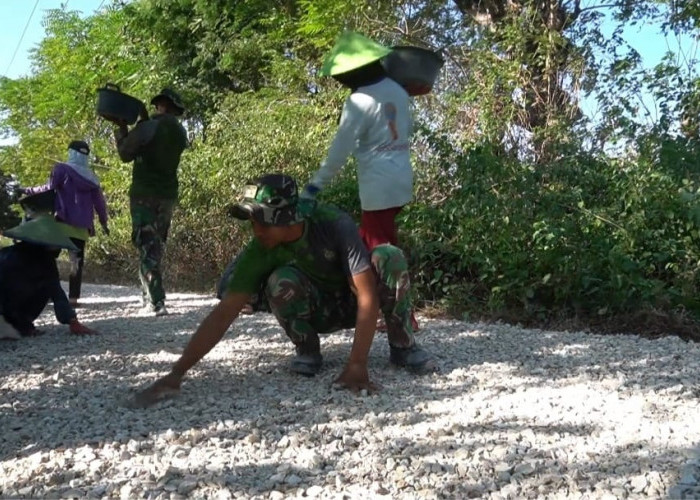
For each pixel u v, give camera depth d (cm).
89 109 2416
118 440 389
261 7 1803
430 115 965
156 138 808
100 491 323
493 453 356
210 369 535
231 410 435
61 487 331
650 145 765
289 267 484
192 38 1944
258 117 1269
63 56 2602
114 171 1650
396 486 322
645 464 338
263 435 390
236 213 460
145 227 829
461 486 319
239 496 316
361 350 464
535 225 727
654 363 540
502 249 768
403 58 564
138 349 630
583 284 720
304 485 326
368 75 530
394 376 505
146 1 1917
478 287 807
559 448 361
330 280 490
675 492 308
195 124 1942
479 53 947
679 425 392
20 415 443
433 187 862
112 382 514
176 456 363
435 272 809
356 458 355
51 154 2753
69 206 916
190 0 1861
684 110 780
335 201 910
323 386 481
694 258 709
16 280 678
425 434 387
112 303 1005
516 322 746
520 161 830
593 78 905
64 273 1622
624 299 696
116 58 2258
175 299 1041
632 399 446
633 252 718
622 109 827
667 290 695
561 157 818
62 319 701
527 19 931
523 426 396
